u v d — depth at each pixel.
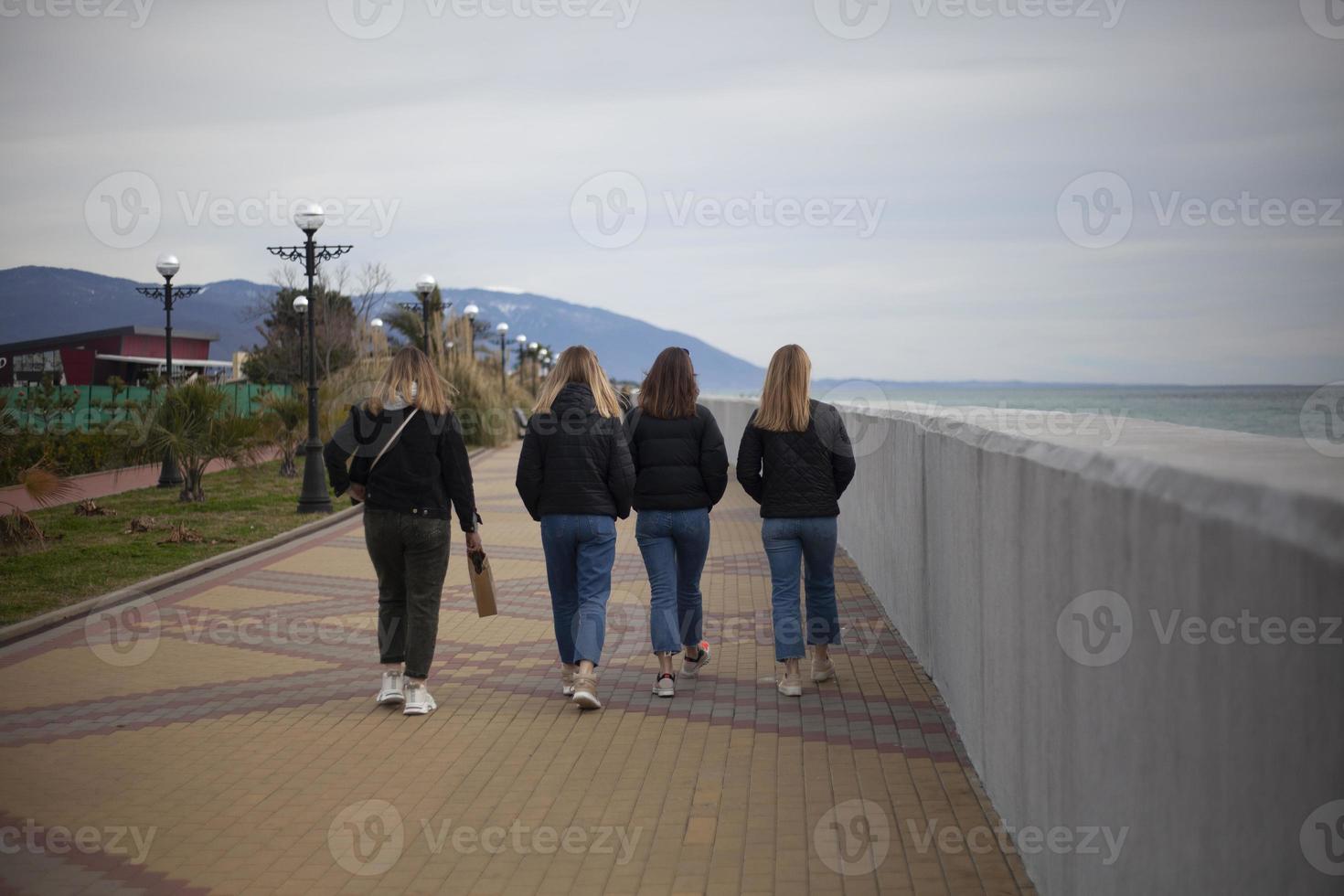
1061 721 3.26
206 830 4.31
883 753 5.08
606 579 6.16
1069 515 3.17
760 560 11.23
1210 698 2.16
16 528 11.64
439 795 4.67
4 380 45.34
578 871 3.87
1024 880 3.71
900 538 7.53
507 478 21.92
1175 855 2.35
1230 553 2.06
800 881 3.73
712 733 5.47
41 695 6.38
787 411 6.17
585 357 6.20
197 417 16.50
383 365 24.78
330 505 15.66
